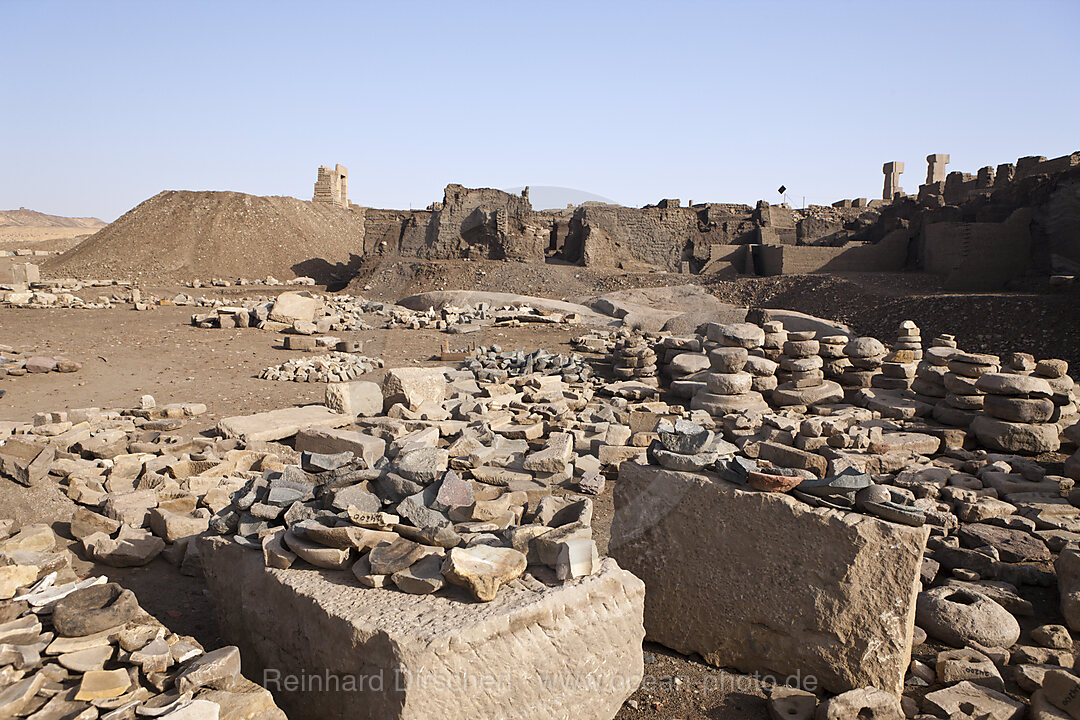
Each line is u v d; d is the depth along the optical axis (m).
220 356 15.13
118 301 23.62
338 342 16.02
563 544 3.36
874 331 18.27
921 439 7.98
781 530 3.69
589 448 7.99
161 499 5.78
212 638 4.04
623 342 12.79
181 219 40.75
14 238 67.25
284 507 3.93
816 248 22.42
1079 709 3.27
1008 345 15.91
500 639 2.92
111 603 3.41
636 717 3.48
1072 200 18.91
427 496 3.84
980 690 3.52
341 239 44.84
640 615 3.54
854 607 3.50
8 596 3.63
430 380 10.02
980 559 4.91
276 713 2.88
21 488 6.28
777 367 11.14
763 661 3.78
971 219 23.27
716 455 4.11
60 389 11.56
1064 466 7.12
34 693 2.88
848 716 3.24
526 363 13.22
